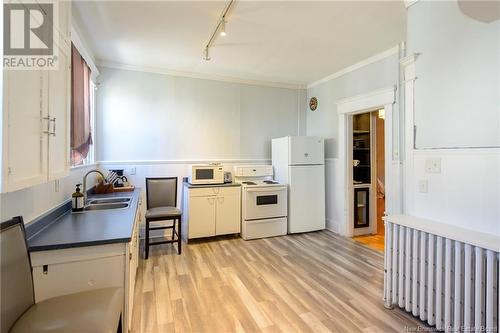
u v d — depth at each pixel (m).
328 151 4.57
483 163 1.77
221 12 2.48
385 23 2.69
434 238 1.88
